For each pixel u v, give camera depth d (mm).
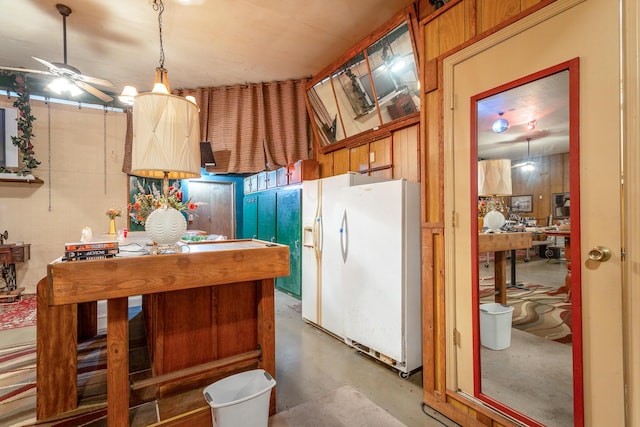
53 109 5000
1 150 4613
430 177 2146
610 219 1315
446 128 2016
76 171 5156
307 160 4551
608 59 1314
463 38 1931
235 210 6531
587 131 1382
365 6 3080
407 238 2465
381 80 3396
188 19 3301
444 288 2029
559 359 1726
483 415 1798
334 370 2562
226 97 5082
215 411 1601
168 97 1633
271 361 2027
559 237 1598
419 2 2842
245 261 1813
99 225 5293
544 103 1561
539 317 1787
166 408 1780
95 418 1876
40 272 4922
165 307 1854
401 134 3363
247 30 3488
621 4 1275
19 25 3412
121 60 4211
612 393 1311
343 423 1898
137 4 3057
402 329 2422
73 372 1960
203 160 4871
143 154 1596
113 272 1438
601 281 1343
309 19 3283
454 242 1981
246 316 2115
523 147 1672
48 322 1893
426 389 2113
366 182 3164
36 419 1868
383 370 2570
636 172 1247
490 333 1926
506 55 1694
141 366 2398
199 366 1831
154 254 1638
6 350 2887
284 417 1950
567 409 1664
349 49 3768
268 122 5031
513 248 1837
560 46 1468
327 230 3289
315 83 4387
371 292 2676
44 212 4953
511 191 1761
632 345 1261
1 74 4527
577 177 1415
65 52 3279
